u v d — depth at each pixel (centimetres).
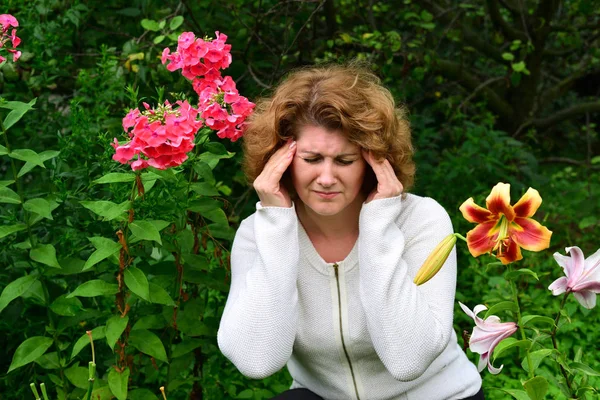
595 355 394
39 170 351
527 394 199
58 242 291
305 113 222
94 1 446
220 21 461
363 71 241
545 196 657
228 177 448
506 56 579
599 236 574
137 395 284
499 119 727
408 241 239
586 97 863
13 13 381
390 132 227
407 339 222
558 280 195
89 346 311
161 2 442
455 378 244
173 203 271
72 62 393
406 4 612
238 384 344
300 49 488
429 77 651
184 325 283
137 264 284
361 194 242
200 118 257
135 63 390
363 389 245
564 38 644
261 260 234
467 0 660
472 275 468
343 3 551
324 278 239
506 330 195
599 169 740
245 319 231
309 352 244
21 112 260
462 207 183
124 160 230
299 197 244
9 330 307
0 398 307
